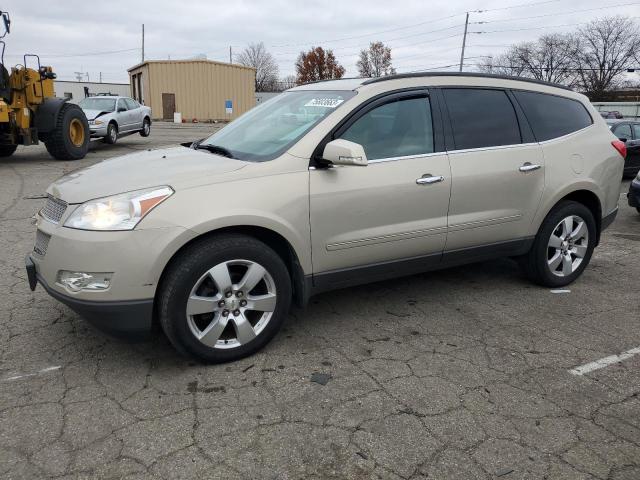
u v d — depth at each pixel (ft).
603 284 16.37
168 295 9.99
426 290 15.40
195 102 130.00
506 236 14.26
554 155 14.73
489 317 13.60
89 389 9.91
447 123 13.11
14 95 36.09
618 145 16.34
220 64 130.31
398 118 12.49
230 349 10.85
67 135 40.19
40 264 10.27
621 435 8.94
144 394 9.79
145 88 130.31
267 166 10.91
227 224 10.21
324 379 10.43
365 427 8.96
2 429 8.69
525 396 10.02
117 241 9.48
